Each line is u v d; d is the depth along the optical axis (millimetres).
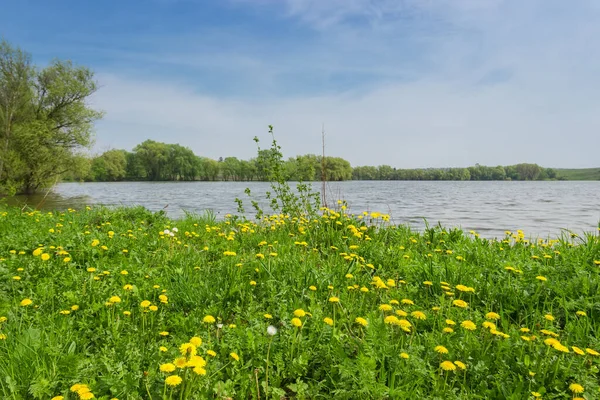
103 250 5430
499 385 2369
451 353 2629
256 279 4293
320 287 3920
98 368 2377
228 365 2545
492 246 6031
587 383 2393
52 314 3199
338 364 2506
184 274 4332
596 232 11516
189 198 31516
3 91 29984
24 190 32812
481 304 3848
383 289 3879
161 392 2127
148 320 3297
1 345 2586
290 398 2398
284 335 2824
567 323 3279
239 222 8492
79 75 33281
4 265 4477
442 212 19281
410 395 2205
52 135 31125
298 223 7277
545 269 4371
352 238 6078
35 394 2061
